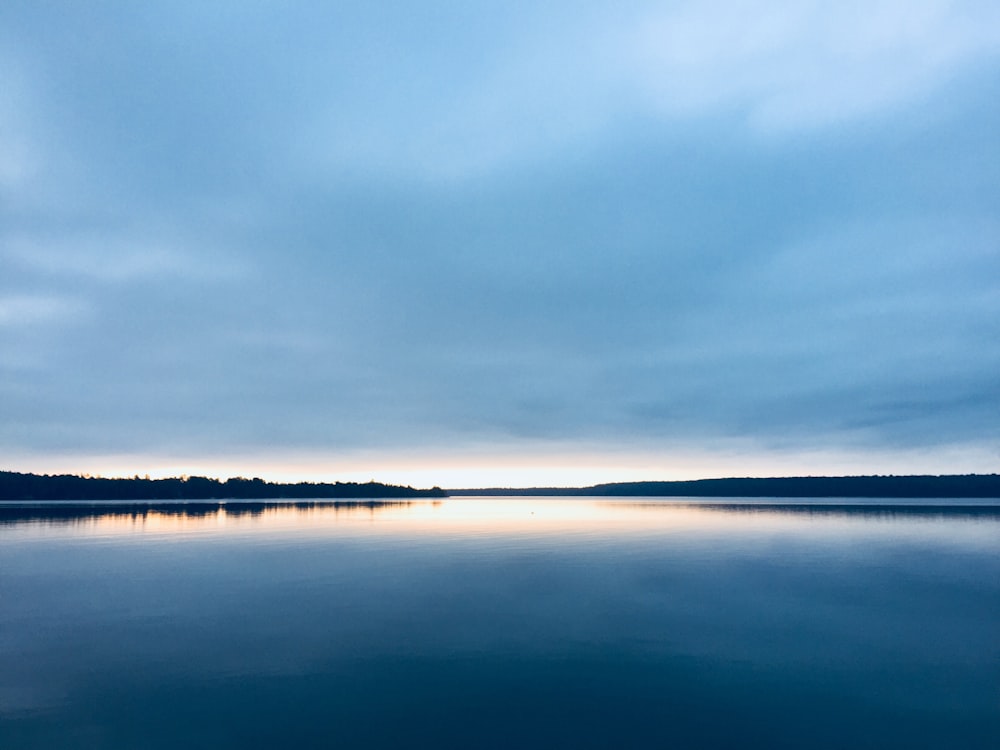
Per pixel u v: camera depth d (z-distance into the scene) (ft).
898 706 44.14
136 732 40.73
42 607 72.64
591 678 49.34
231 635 60.80
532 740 39.70
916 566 100.89
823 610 69.46
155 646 57.57
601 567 100.68
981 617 66.33
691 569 98.17
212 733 40.60
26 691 47.26
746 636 59.88
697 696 45.93
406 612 69.15
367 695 46.19
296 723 41.91
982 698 45.34
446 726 41.39
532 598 75.87
